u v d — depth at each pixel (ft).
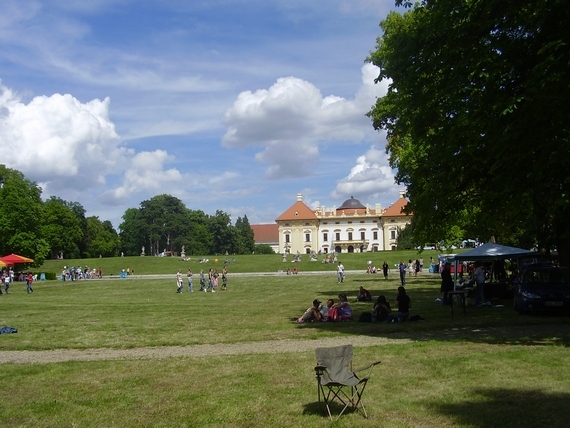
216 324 69.05
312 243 531.50
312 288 143.33
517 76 52.80
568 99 46.62
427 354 42.37
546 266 73.26
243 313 83.20
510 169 53.47
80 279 240.94
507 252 88.84
